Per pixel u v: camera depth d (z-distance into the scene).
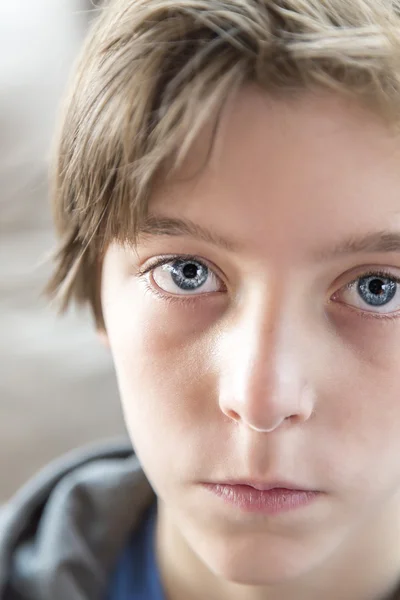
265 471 0.37
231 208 0.36
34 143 1.42
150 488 0.48
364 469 0.38
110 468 0.49
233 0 0.37
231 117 0.36
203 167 0.36
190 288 0.39
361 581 0.44
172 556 0.46
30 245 1.25
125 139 0.38
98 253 0.42
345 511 0.39
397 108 0.36
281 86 0.36
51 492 0.49
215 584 0.44
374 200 0.36
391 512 0.43
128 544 0.48
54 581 0.46
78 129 0.41
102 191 0.39
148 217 0.38
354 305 0.38
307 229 0.36
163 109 0.37
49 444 0.89
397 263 0.37
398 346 0.38
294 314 0.37
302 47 0.36
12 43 1.80
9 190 1.34
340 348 0.37
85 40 0.44
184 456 0.39
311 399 0.37
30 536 0.49
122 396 0.42
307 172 0.36
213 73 0.36
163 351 0.39
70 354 1.05
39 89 1.61
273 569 0.39
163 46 0.37
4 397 0.96
